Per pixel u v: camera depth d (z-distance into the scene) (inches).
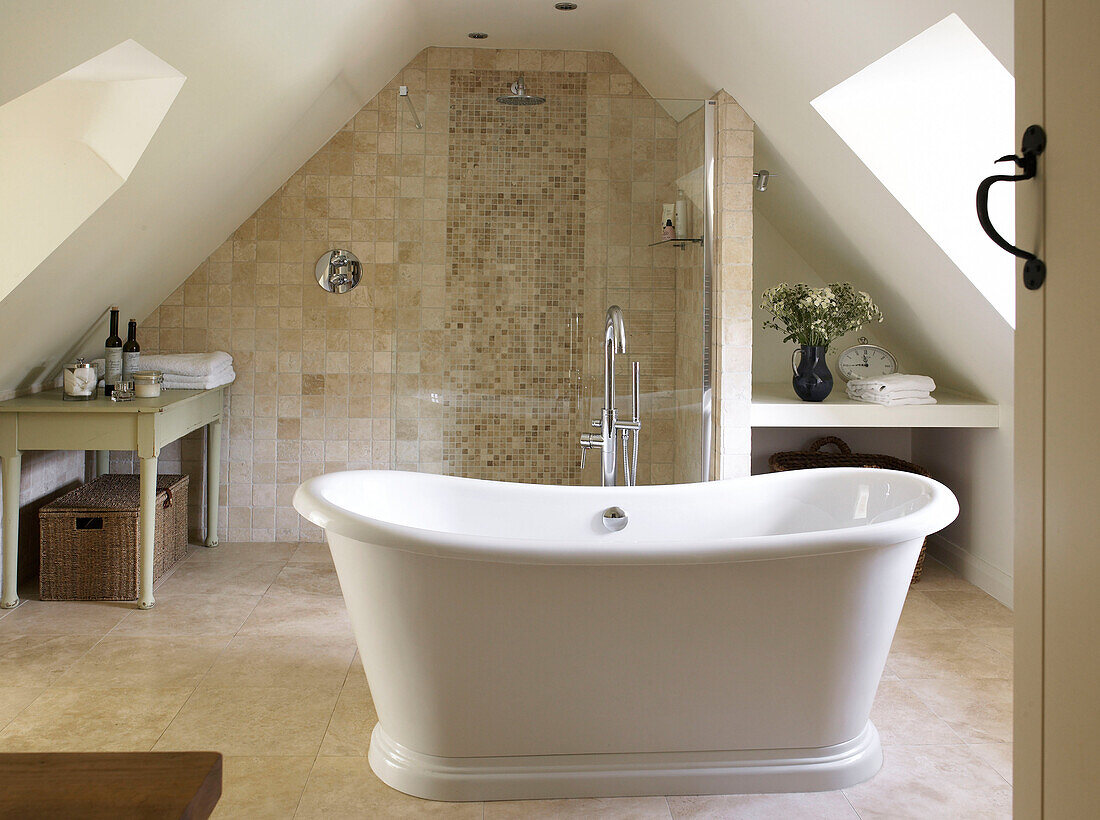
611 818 98.1
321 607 161.0
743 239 167.5
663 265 166.6
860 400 181.6
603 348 165.9
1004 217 144.6
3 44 84.4
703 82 171.2
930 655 142.4
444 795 101.4
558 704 102.3
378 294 197.3
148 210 145.3
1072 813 55.1
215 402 190.2
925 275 159.0
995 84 134.5
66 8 86.1
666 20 160.1
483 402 165.5
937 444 199.9
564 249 165.0
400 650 100.9
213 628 149.9
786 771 104.4
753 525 135.4
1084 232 53.3
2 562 158.4
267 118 154.6
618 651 100.9
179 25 106.1
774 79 147.8
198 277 195.0
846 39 124.5
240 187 175.5
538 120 163.9
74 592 161.2
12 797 34.0
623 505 133.5
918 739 115.6
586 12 170.1
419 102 163.2
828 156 154.3
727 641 101.5
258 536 201.6
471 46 192.2
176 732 114.2
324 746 112.0
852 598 101.7
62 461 184.4
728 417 169.9
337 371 198.4
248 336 196.9
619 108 164.9
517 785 102.1
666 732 104.0
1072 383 54.9
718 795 103.5
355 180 194.9
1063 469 55.9
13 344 145.3
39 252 127.7
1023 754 60.7
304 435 199.3
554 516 132.7
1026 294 59.9
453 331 164.9
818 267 207.3
